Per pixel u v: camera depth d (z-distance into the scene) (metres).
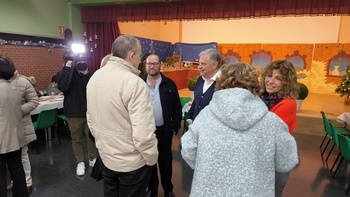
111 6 5.14
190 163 1.07
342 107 5.39
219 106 0.93
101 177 1.63
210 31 9.47
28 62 4.59
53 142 3.80
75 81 2.57
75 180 2.62
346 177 2.86
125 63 1.34
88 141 2.83
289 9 3.79
